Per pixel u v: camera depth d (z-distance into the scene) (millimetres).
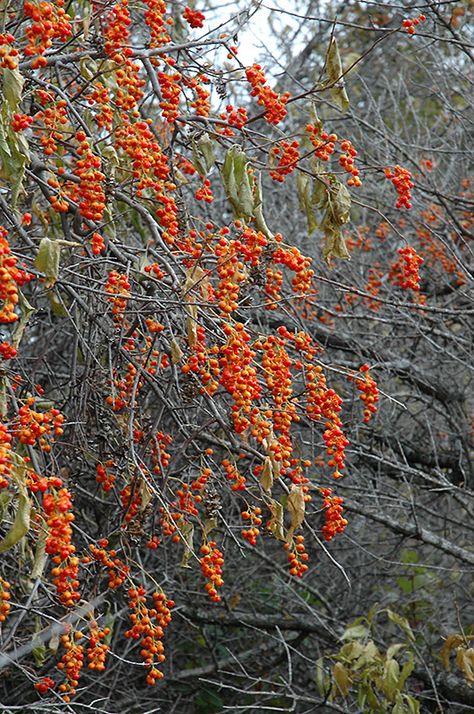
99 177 3570
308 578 7328
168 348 4094
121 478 4672
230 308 3621
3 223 4578
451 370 7605
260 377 4234
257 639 7492
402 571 7383
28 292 5641
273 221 7277
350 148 4160
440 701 6023
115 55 4059
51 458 3930
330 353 7344
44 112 3840
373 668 5371
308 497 3795
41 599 4625
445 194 7168
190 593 6594
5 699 5500
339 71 4137
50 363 6020
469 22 8117
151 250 3914
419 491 7496
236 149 3930
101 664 3592
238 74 5434
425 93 9656
